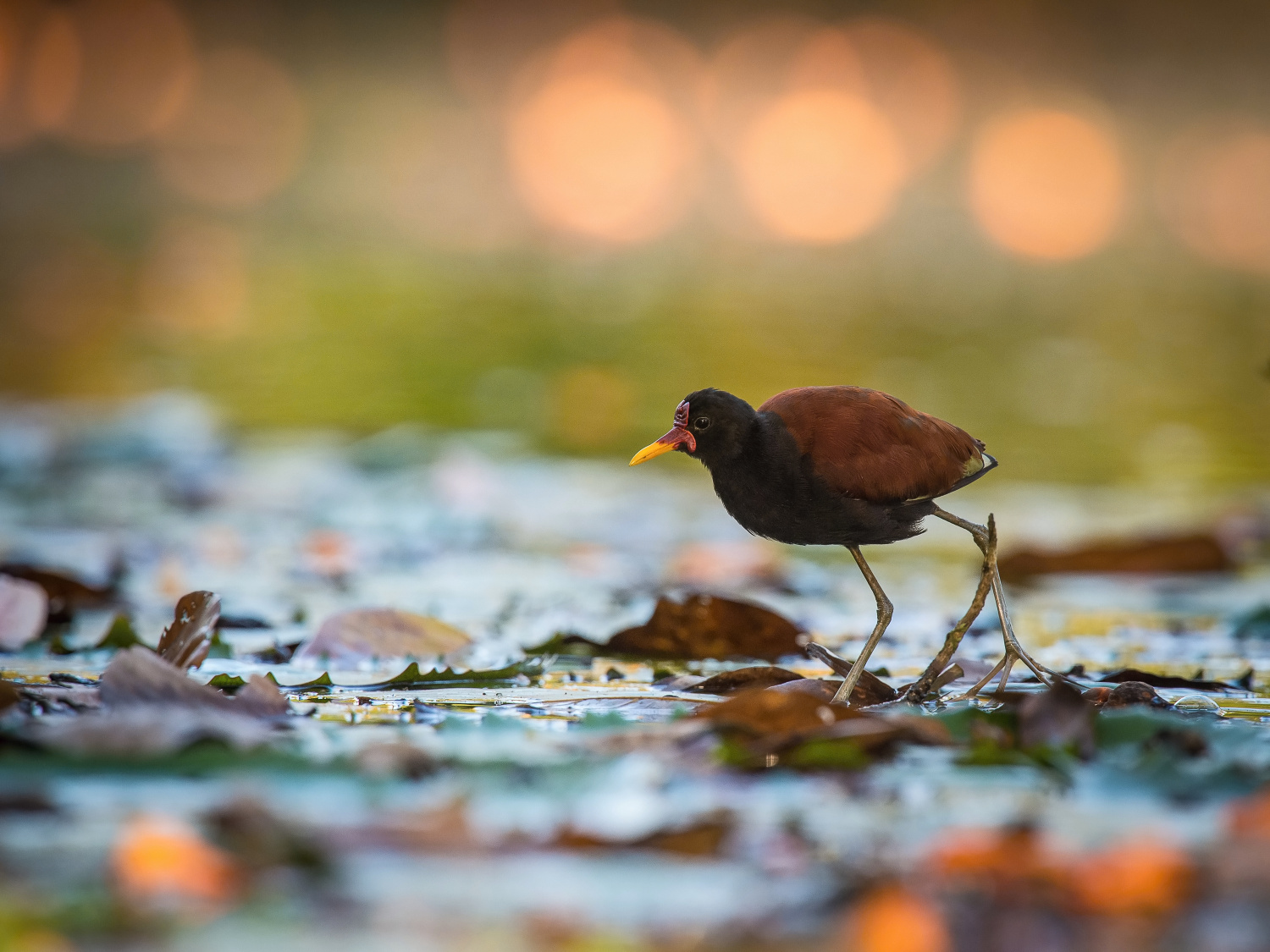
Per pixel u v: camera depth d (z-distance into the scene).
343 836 4.63
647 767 5.41
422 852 4.53
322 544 11.55
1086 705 5.91
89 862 4.37
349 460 15.20
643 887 4.31
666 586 10.49
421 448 15.90
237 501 13.48
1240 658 8.43
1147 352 22.39
